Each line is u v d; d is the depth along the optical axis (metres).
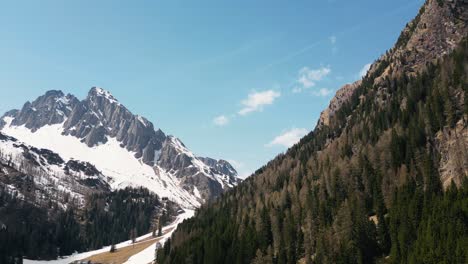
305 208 162.88
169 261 188.00
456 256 101.81
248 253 158.25
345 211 136.12
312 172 193.50
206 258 168.75
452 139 150.00
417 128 163.75
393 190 142.00
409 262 108.88
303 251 146.38
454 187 124.50
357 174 161.62
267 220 166.75
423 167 145.75
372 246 126.56
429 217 117.25
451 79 176.50
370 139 187.00
